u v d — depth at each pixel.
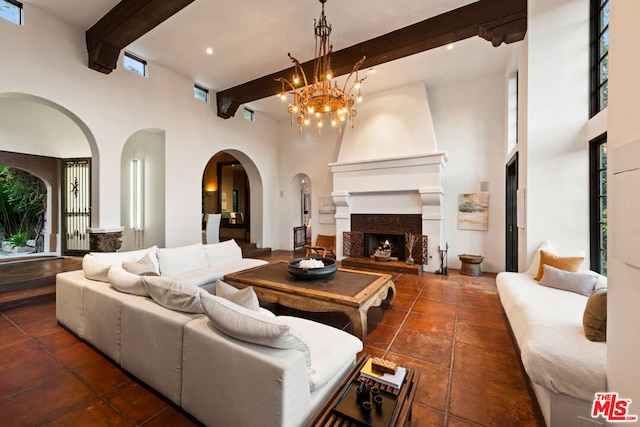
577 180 3.35
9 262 5.05
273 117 7.90
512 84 4.79
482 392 1.95
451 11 3.65
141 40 4.27
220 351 1.49
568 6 3.35
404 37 3.93
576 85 3.35
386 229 6.05
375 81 5.56
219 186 10.55
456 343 2.64
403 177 5.64
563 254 3.35
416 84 5.67
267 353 1.37
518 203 4.03
